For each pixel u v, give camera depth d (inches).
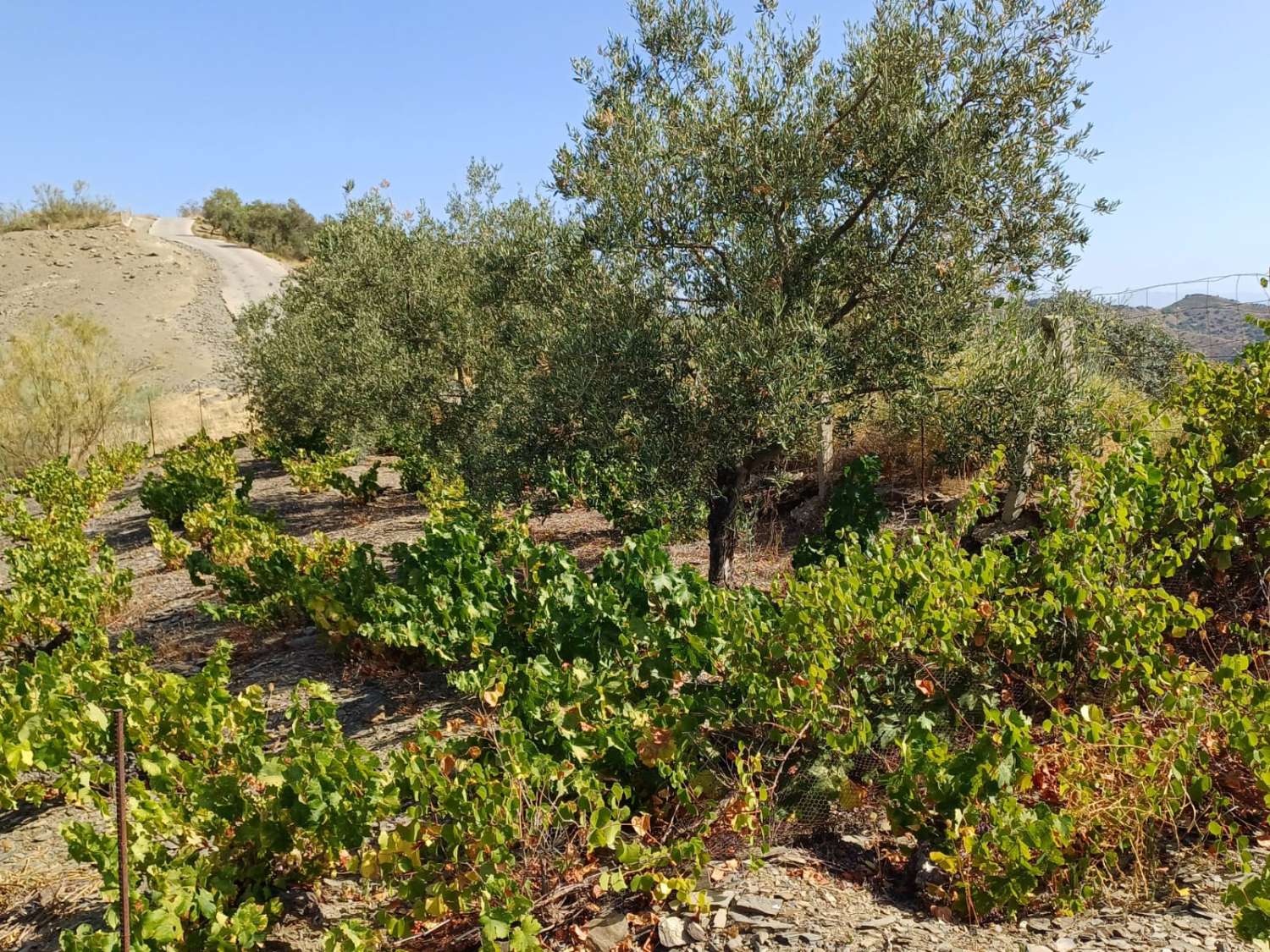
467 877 123.3
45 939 142.9
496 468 293.9
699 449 239.5
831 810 148.7
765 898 127.3
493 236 473.1
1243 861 105.5
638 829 140.1
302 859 140.3
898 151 222.8
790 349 222.4
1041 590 170.7
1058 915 118.0
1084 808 122.6
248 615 292.4
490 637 218.4
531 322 325.7
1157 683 139.9
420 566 248.8
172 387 1342.3
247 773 145.7
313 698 155.8
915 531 187.2
